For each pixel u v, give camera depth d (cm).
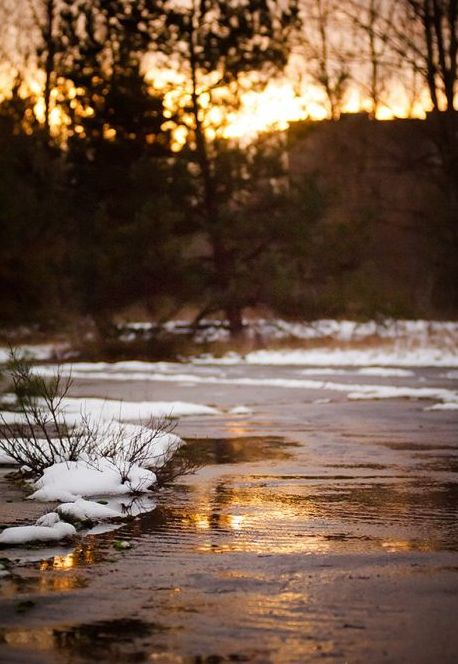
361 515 1226
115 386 3359
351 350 4891
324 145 5884
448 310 5684
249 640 748
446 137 5578
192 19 5369
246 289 5112
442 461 1689
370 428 2172
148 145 5672
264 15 5312
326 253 5156
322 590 884
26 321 5466
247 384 3419
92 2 5597
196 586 898
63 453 1538
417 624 786
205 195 5359
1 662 703
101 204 5266
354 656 713
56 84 6081
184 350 4956
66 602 847
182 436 2039
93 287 5103
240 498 1348
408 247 6128
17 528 1094
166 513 1248
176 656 714
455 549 1043
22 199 5716
